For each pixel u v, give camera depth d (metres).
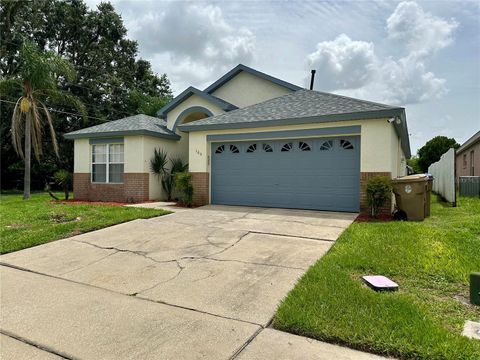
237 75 16.30
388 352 2.70
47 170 24.94
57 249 6.21
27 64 15.16
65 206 11.26
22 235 7.16
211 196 11.59
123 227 7.69
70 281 4.70
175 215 9.13
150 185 13.38
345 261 4.87
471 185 16.02
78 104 19.42
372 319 3.14
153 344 2.97
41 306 3.85
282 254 5.48
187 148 15.39
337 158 9.66
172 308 3.73
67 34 28.80
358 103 10.11
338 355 2.72
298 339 2.99
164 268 5.03
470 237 6.13
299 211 9.70
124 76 31.58
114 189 13.77
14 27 25.36
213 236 6.72
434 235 6.27
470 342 2.74
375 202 8.52
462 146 22.30
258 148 10.81
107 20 29.47
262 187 10.76
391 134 8.94
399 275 4.37
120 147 13.80
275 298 3.88
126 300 3.99
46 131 24.38
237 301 3.84
